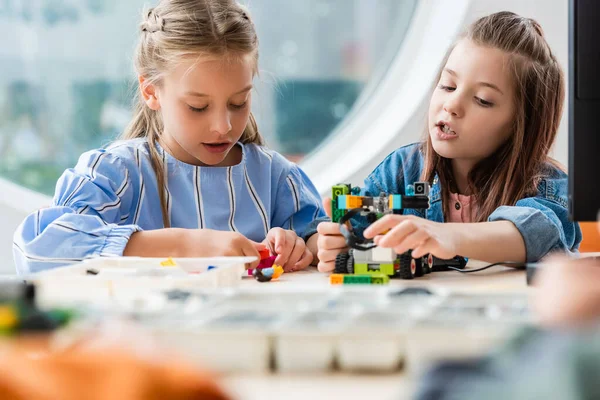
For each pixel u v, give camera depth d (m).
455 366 0.33
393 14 5.76
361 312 0.49
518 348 0.33
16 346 0.38
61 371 0.33
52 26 5.07
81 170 1.24
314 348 0.43
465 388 0.31
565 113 1.71
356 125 1.88
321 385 0.41
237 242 0.98
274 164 1.38
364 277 0.81
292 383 0.42
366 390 0.40
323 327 0.45
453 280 0.86
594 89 0.78
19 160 5.03
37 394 0.33
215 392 0.33
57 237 0.98
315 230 1.15
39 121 5.03
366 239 0.89
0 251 1.77
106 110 5.15
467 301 0.55
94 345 0.38
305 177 1.42
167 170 1.30
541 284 0.46
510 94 1.21
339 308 0.52
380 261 0.88
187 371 0.33
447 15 1.77
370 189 1.39
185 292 0.60
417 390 0.33
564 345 0.30
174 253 0.97
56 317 0.43
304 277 0.93
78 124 5.12
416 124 1.75
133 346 0.38
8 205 1.77
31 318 0.42
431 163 1.30
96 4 5.12
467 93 1.21
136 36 1.33
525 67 1.22
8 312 0.42
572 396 0.28
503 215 1.00
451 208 1.30
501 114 1.22
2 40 4.94
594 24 0.77
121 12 5.16
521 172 1.23
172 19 1.20
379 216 0.92
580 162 0.79
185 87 1.17
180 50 1.17
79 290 0.69
